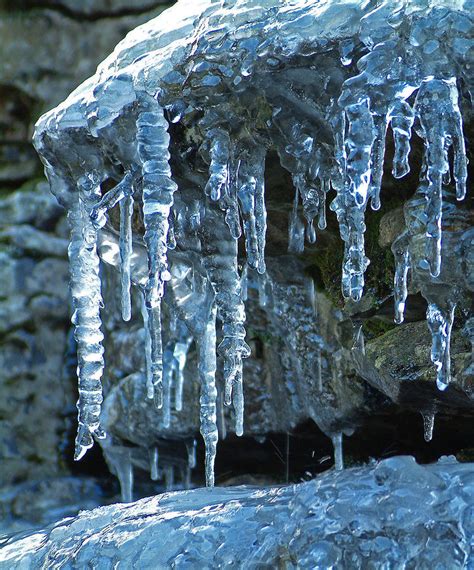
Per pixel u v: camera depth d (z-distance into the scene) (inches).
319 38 269.3
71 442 705.0
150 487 639.1
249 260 315.6
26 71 725.9
